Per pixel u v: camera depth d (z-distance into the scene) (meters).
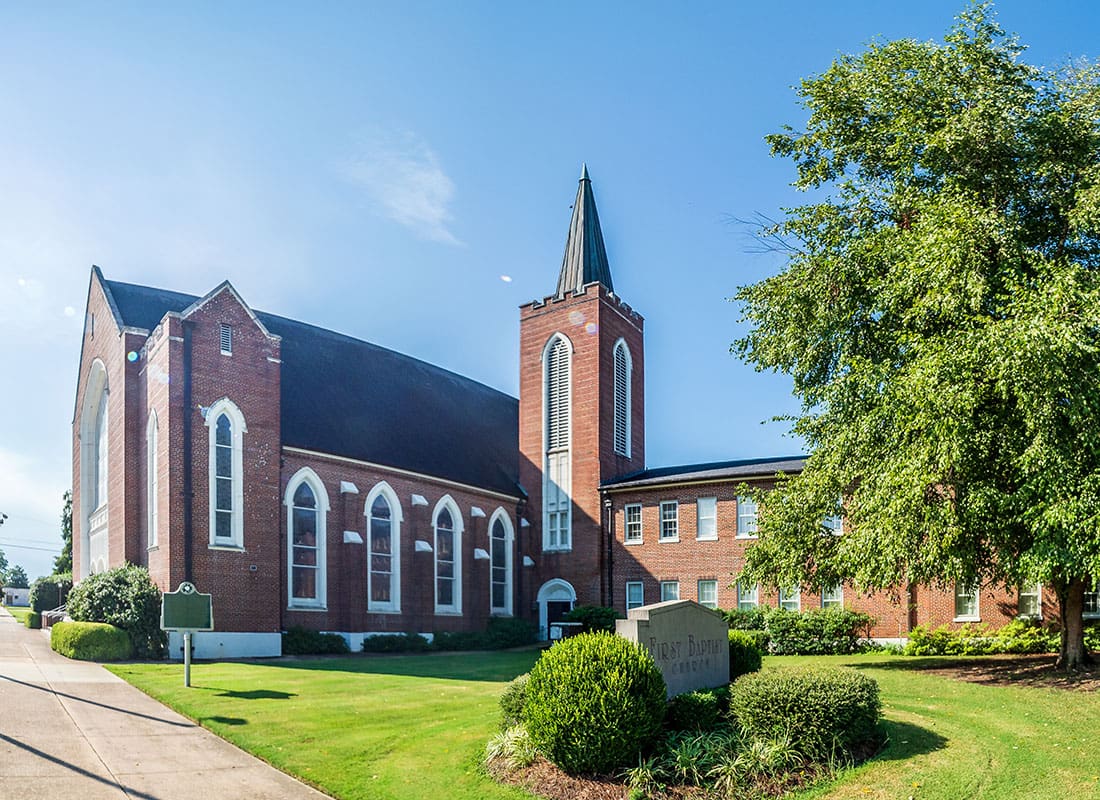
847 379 23.31
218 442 33.88
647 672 13.52
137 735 15.80
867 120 25.80
